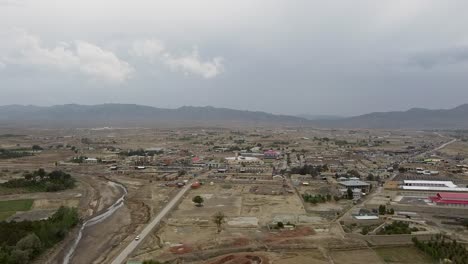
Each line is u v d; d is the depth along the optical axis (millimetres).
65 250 114438
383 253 110562
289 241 118500
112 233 131375
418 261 104625
